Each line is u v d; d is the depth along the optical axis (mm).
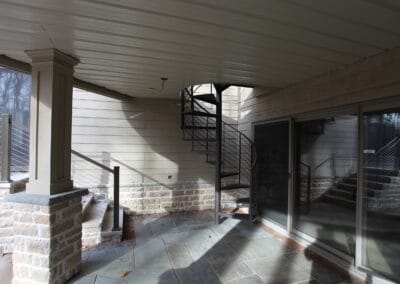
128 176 5250
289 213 4145
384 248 2736
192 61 2906
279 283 2789
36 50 2555
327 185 3518
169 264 3182
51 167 2568
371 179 2859
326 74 3387
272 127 4648
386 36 2250
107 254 3430
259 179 5047
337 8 1779
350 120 3131
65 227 2699
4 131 3336
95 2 1710
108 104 5148
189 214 5402
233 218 5109
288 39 2303
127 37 2277
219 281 2814
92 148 5055
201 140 5523
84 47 2521
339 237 3309
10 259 3201
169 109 5477
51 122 2566
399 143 2572
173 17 1912
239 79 3705
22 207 2527
